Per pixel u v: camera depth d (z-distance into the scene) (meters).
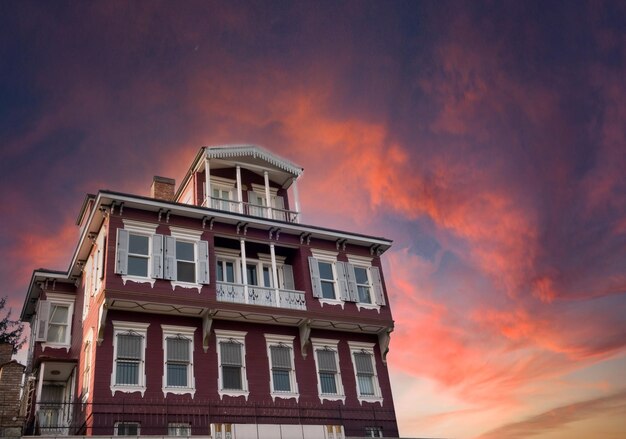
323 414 24.84
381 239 30.17
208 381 23.00
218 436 19.14
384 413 26.39
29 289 28.19
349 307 27.67
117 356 21.73
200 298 23.70
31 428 22.30
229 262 27.58
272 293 25.86
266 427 20.19
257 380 24.17
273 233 27.72
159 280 23.31
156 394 21.69
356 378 26.80
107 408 20.50
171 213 25.02
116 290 22.02
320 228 28.44
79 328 25.81
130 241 23.70
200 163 29.67
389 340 28.44
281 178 32.44
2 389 18.20
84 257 26.84
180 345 23.22
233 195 30.69
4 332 40.62
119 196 23.64
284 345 25.70
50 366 24.30
